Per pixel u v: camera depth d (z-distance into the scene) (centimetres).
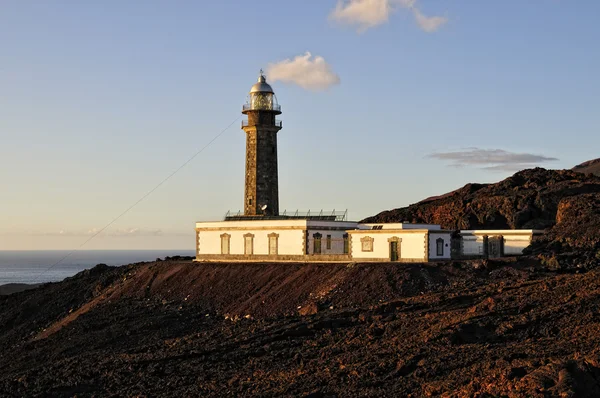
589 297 5959
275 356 6022
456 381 4816
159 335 7550
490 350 5319
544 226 10675
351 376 5256
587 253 7838
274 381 5419
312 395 5003
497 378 4622
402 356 5453
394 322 6266
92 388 5941
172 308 8400
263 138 10581
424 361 5266
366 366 5378
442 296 6738
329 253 9331
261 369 5778
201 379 5734
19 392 6131
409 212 12681
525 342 5462
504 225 11269
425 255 8312
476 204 11725
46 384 6169
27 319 9562
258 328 6888
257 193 10525
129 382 5938
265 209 10450
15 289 19012
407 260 8431
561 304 6003
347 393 4988
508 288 6725
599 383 4353
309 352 5959
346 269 7938
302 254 9131
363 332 6216
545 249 8538
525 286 6738
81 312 9056
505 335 5653
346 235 9494
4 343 8975
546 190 11244
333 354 5853
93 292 9775
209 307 8206
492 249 9819
